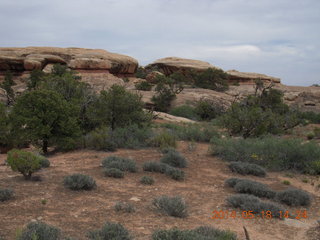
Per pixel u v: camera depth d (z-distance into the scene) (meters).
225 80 72.00
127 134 16.19
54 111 14.16
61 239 4.78
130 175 10.11
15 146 16.08
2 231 4.89
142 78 85.50
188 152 15.21
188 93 51.81
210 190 9.22
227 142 15.02
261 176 11.82
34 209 6.21
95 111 17.73
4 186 7.72
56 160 11.93
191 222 6.29
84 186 8.08
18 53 70.19
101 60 69.50
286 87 72.38
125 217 6.20
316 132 24.70
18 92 44.78
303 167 12.97
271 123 20.77
